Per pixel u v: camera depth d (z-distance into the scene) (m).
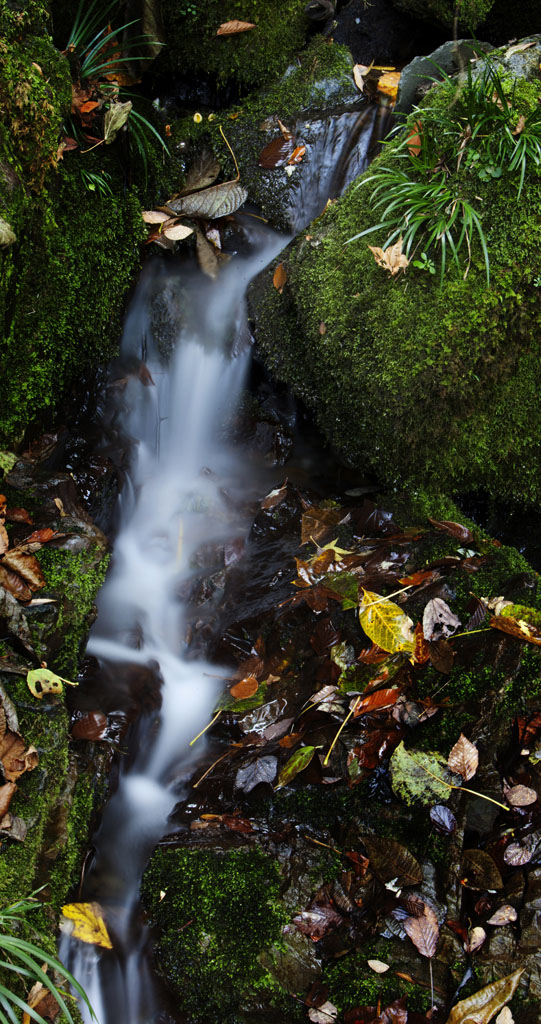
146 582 3.32
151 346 3.88
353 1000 2.08
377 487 3.51
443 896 2.23
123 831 2.56
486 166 2.95
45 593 2.56
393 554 3.01
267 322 3.66
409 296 3.00
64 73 3.06
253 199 4.05
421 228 3.06
